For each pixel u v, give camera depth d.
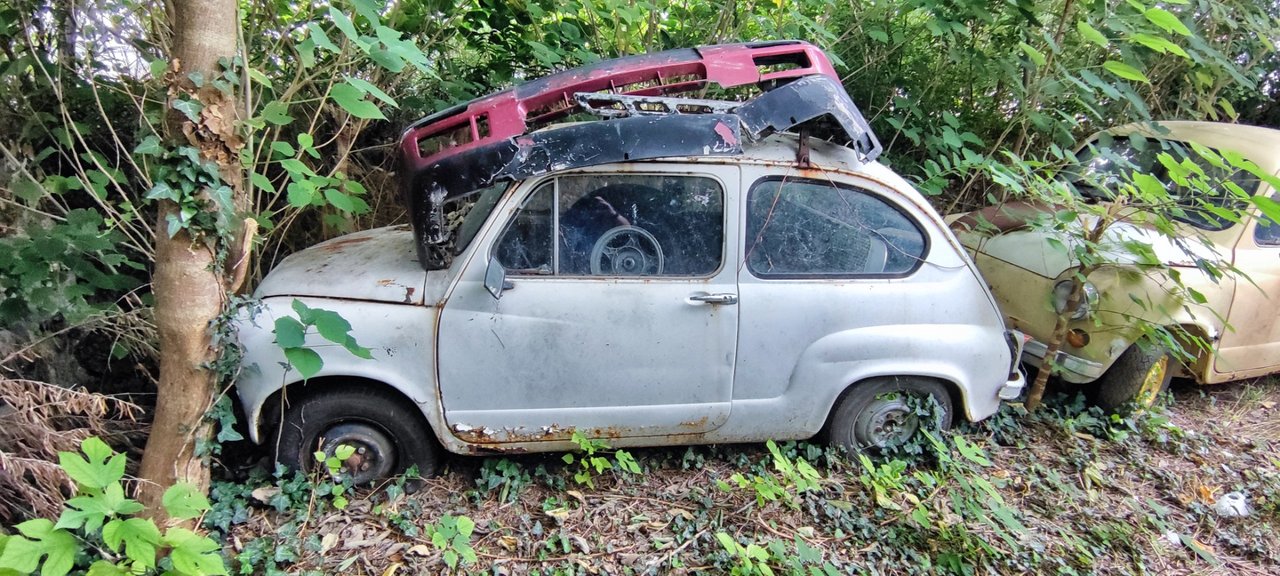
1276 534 3.25
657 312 2.94
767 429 3.26
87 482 1.84
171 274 2.21
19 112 3.35
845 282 3.12
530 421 3.01
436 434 2.97
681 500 3.17
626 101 2.87
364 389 2.92
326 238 4.41
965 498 3.18
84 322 2.96
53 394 2.36
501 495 3.09
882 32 4.64
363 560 2.69
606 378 2.98
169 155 2.10
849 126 2.91
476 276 2.80
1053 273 3.87
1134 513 3.32
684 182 2.91
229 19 2.14
